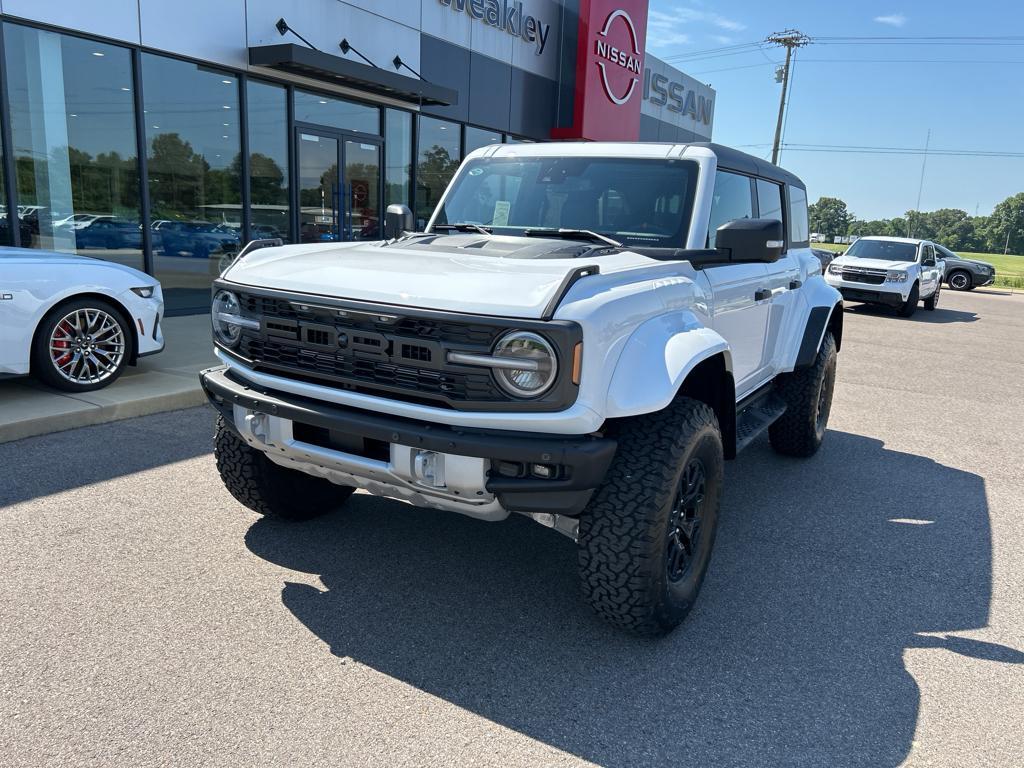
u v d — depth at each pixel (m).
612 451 2.63
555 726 2.54
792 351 5.00
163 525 3.96
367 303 2.75
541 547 3.96
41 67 8.51
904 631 3.28
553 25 17.05
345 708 2.57
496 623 3.19
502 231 4.08
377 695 2.66
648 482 2.79
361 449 2.88
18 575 3.37
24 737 2.35
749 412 4.82
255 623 3.08
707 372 3.40
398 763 2.32
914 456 6.08
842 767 2.40
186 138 10.12
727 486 5.14
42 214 8.76
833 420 7.25
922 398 8.48
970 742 2.54
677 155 3.92
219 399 3.41
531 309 2.52
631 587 2.83
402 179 14.02
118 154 9.39
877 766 2.41
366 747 2.38
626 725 2.56
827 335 5.79
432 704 2.62
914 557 4.08
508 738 2.47
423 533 4.07
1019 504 5.00
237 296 3.22
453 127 14.95
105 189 9.32
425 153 14.38
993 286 34.62
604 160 4.05
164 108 9.80
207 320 9.91
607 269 2.91
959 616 3.43
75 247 9.12
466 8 14.44
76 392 6.00
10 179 8.33
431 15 13.66
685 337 2.98
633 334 2.75
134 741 2.36
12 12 8.08
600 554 2.83
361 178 13.11
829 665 2.99
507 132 16.25
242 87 10.63
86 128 9.02
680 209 3.77
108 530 3.87
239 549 3.74
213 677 2.71
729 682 2.84
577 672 2.86
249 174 11.02
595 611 2.98
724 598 3.53
